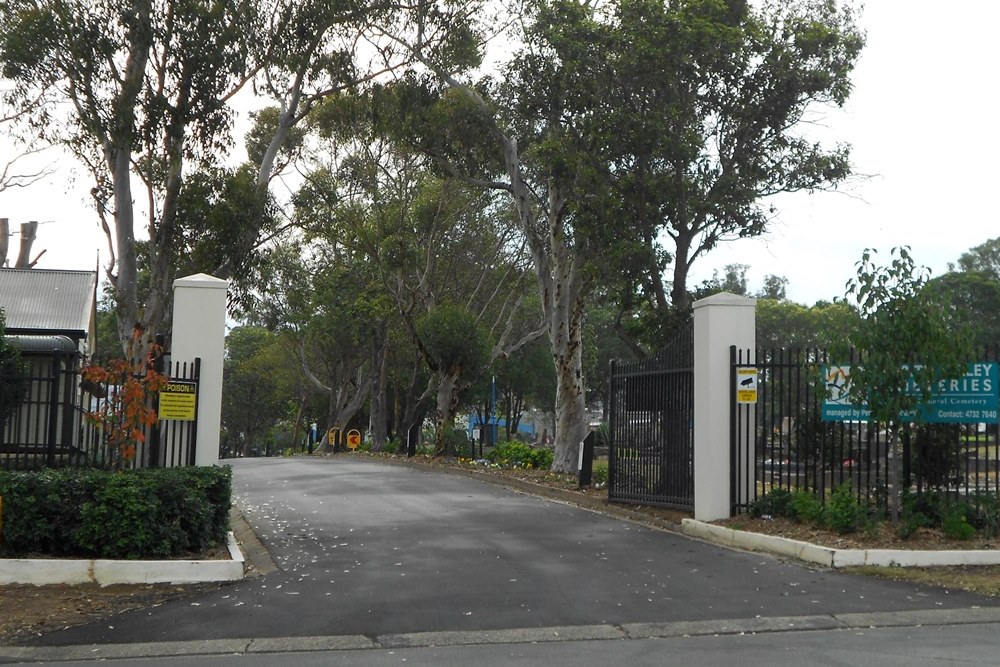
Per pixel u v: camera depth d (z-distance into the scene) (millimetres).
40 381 12836
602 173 20297
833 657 7633
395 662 7652
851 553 11266
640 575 10914
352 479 23828
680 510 15242
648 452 16234
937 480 12703
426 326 34812
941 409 12258
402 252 33625
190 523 11562
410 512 16469
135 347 13453
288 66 20422
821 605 9492
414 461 31891
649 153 19656
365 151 33250
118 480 11117
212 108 19359
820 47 20016
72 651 8070
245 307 21719
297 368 58906
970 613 9211
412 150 26094
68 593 10047
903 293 12039
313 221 33938
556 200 23844
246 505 17578
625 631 8633
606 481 21188
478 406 62188
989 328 34656
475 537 13609
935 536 12062
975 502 12352
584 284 24359
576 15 20344
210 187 20375
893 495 12195
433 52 23594
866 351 12188
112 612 9289
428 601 9672
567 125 21281
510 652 7953
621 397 17203
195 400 13141
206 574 10648
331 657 7840
